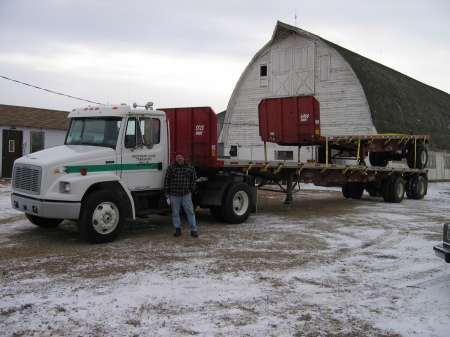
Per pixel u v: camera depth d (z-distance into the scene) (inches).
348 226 410.0
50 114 947.3
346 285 229.5
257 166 432.8
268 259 280.2
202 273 247.1
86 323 177.0
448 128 1266.0
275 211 506.6
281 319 182.7
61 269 252.1
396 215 487.5
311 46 984.3
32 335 165.6
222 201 402.3
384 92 994.7
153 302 201.0
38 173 307.4
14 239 333.7
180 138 414.6
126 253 291.3
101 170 325.1
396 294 216.2
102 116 344.5
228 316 185.5
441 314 190.9
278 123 538.6
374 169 596.1
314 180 538.6
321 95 971.3
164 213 365.1
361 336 167.6
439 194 813.2
